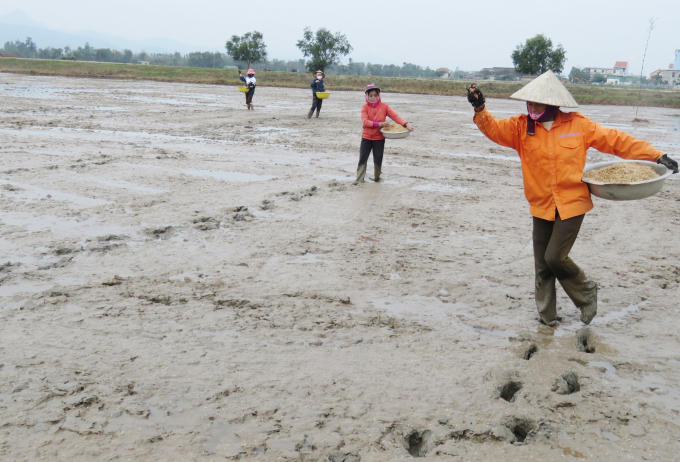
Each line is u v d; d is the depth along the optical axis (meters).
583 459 3.04
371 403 3.48
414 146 15.14
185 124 18.23
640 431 3.29
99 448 2.96
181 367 3.82
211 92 37.28
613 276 5.94
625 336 4.59
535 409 3.48
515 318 4.87
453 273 5.91
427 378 3.81
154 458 2.90
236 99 31.16
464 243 6.96
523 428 3.41
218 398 3.47
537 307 4.80
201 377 3.71
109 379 3.63
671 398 3.67
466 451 3.06
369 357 4.09
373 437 3.15
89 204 8.12
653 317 4.97
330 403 3.46
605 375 3.94
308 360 4.00
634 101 42.84
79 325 4.39
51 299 4.83
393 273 5.86
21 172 9.98
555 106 4.20
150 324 4.47
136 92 34.00
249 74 24.00
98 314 4.60
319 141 15.42
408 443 3.21
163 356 3.96
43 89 33.12
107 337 4.21
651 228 7.87
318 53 71.50
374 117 9.85
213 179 10.07
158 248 6.34
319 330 4.50
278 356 4.04
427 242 6.96
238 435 3.12
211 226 7.24
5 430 3.06
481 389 3.70
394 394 3.60
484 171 11.96
